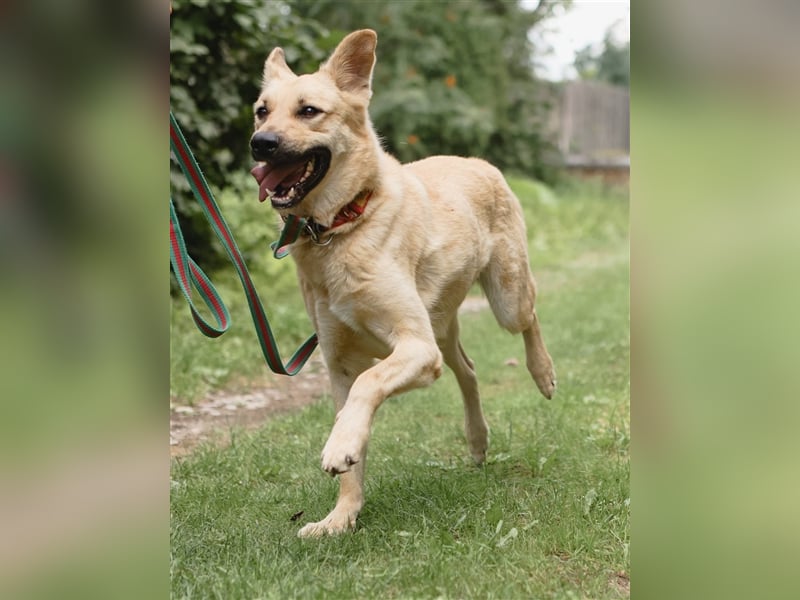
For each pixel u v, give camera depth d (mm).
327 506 3729
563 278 11828
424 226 3727
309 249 3482
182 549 3146
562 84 22359
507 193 4441
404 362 3318
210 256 8727
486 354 7262
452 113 16125
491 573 2912
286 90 3494
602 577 2869
